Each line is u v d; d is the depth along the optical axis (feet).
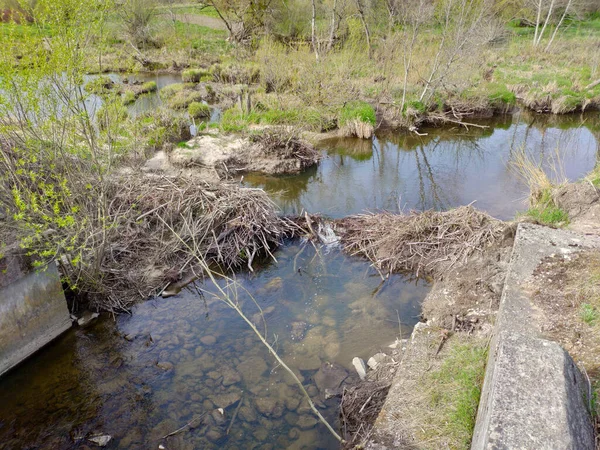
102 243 18.11
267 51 57.26
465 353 13.79
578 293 12.98
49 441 13.29
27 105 16.62
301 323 18.43
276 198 31.12
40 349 16.80
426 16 49.16
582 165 35.50
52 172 18.65
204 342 17.40
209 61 88.94
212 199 24.29
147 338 17.61
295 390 14.99
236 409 14.33
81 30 17.56
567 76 61.98
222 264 22.74
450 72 51.24
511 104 53.01
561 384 8.14
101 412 14.30
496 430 7.46
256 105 47.47
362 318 18.70
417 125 48.39
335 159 39.42
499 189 31.76
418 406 12.07
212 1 76.79
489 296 17.35
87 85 18.56
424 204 29.58
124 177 25.17
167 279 21.03
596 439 8.12
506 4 94.63
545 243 16.03
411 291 20.45
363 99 50.52
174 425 13.80
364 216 26.35
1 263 14.71
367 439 11.43
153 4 94.58
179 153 35.09
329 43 56.13
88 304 19.20
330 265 22.85
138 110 49.60
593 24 103.71
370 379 14.89
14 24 16.10
